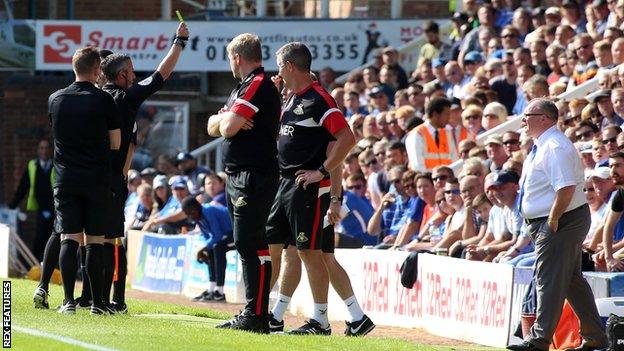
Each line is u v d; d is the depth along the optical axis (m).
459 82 37.31
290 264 20.75
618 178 22.17
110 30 47.53
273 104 18.73
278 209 20.17
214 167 48.56
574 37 32.91
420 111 36.84
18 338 16.73
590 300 19.98
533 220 19.83
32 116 49.16
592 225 24.83
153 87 21.47
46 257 21.36
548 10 35.97
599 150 25.41
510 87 34.22
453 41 42.09
